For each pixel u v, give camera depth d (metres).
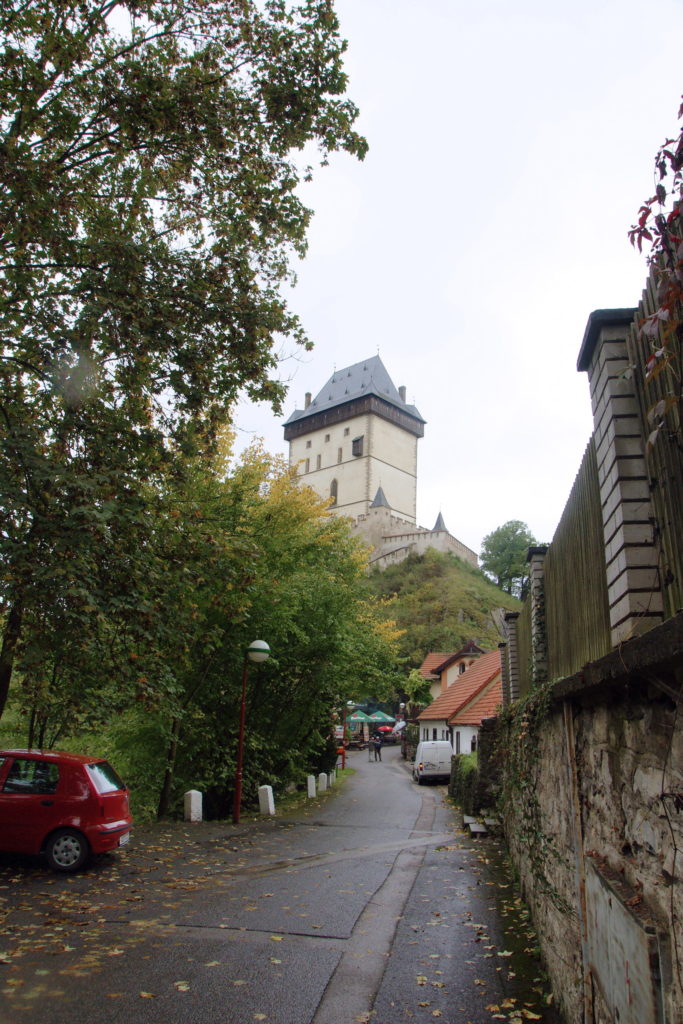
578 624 6.02
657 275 3.27
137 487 9.38
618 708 3.68
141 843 12.23
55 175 8.80
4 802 9.77
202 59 9.66
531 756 7.37
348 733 59.59
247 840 13.12
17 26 8.31
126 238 9.70
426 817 17.39
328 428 106.31
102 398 9.88
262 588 15.70
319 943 6.75
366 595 22.98
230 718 18.17
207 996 5.35
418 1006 5.20
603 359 4.28
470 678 38.59
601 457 4.45
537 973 5.91
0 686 9.95
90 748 16.47
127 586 8.78
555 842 5.63
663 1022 2.69
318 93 9.82
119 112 8.95
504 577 99.25
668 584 3.54
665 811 2.83
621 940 3.20
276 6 9.64
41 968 5.87
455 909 8.09
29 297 9.55
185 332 10.08
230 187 10.29
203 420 11.02
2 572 7.70
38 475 8.03
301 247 10.95
